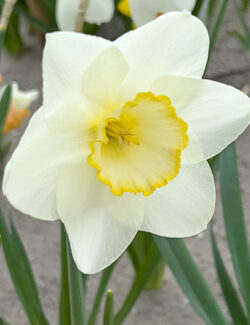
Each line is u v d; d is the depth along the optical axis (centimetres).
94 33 87
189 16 36
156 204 38
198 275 48
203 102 37
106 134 39
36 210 36
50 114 34
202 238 75
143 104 36
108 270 52
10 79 103
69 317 45
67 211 36
